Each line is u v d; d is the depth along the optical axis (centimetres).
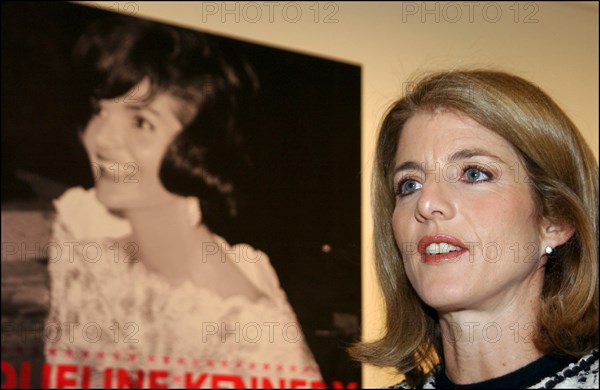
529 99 192
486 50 449
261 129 369
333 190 380
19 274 316
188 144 353
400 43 423
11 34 330
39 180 324
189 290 344
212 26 373
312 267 369
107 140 339
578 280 189
